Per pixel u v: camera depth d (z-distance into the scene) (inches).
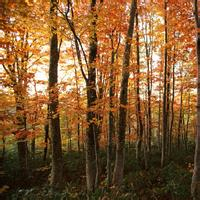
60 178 490.3
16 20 362.0
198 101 402.3
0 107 553.0
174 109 1218.0
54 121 494.6
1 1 301.7
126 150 1099.3
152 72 840.9
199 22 409.4
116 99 514.6
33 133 522.9
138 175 538.6
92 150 483.2
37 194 420.5
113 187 431.8
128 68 473.4
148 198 422.9
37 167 753.6
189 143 1331.2
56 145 494.9
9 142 619.5
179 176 510.6
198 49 404.2
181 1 649.6
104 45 627.8
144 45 810.2
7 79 516.1
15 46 498.3
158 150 1021.2
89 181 476.7
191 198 399.5
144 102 890.7
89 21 436.5
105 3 589.9
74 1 482.0
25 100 554.6
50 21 416.2
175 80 902.4
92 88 467.5
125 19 617.3
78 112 472.1
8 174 659.4
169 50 718.5
